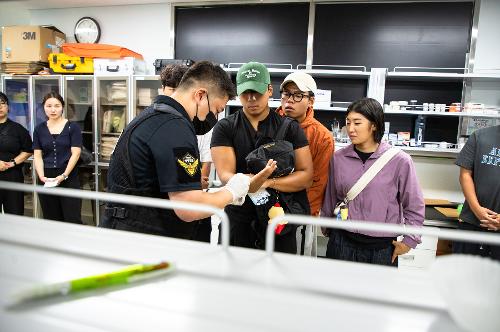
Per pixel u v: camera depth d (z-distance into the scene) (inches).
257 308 18.2
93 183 149.5
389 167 55.9
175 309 18.0
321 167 66.6
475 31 123.9
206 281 20.6
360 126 55.0
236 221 56.6
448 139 126.1
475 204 66.6
